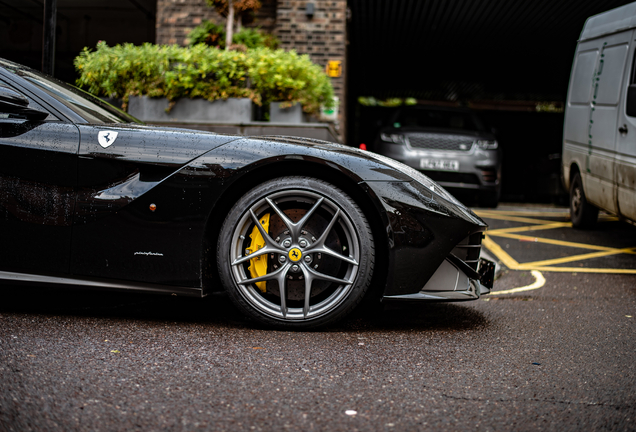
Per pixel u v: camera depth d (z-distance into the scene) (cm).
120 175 246
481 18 1267
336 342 237
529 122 2072
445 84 2119
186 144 248
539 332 267
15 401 164
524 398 182
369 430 155
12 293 305
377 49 1625
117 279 247
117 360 204
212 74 631
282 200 249
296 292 253
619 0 1111
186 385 183
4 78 262
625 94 539
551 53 1602
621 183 537
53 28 445
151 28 1276
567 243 582
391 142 888
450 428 158
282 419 160
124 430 150
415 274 247
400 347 234
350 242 248
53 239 247
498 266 438
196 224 243
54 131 251
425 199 250
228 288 247
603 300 348
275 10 923
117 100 629
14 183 248
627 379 203
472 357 224
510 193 2058
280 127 601
